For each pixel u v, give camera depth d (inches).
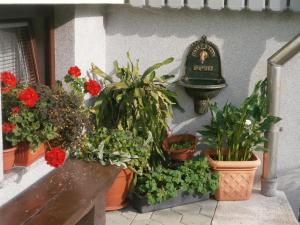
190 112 107.7
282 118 106.2
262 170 106.7
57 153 70.2
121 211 96.7
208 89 103.0
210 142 101.0
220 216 94.6
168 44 106.3
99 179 78.1
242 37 103.7
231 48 104.4
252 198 103.2
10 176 67.7
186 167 99.3
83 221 81.7
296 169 107.9
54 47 92.5
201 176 98.3
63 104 73.9
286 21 101.9
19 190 70.0
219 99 106.8
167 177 96.2
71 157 88.0
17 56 84.0
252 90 105.7
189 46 105.6
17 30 83.8
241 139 99.7
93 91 84.7
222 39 104.3
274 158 102.3
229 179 100.1
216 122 99.0
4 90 68.9
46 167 78.1
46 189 72.5
